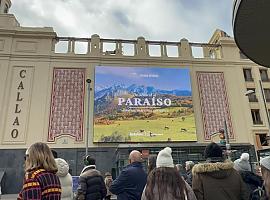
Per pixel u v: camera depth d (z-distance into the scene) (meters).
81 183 5.60
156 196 3.04
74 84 26.50
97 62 27.59
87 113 25.50
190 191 3.20
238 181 3.66
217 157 3.81
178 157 24.05
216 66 29.41
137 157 4.82
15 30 27.44
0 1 31.25
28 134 24.14
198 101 27.64
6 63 26.20
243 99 28.34
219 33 32.34
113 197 13.06
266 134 27.34
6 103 24.86
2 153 23.27
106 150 24.52
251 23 4.32
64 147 24.17
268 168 2.76
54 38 28.19
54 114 25.12
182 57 29.17
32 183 3.01
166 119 26.28
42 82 26.08
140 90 27.05
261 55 5.56
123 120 25.69
